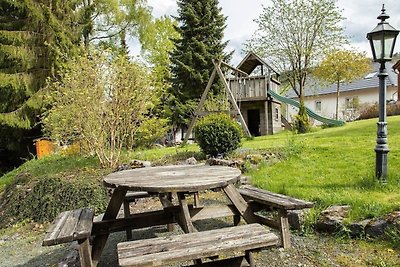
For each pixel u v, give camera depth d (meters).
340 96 26.00
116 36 16.84
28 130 13.41
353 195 3.80
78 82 6.73
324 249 3.02
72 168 6.95
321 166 5.57
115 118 6.89
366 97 24.58
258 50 20.25
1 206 6.62
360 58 19.19
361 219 3.23
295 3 18.92
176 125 18.17
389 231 2.97
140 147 10.66
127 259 2.05
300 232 3.43
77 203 5.32
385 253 2.79
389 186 4.05
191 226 3.07
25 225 5.32
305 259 2.87
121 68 6.96
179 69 18.52
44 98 11.91
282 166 5.89
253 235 2.42
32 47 12.95
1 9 13.20
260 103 16.16
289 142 7.43
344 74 19.45
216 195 5.23
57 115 7.02
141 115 7.50
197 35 18.94
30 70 12.98
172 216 3.54
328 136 9.38
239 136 7.11
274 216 3.83
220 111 10.37
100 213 5.10
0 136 13.26
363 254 2.84
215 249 2.20
